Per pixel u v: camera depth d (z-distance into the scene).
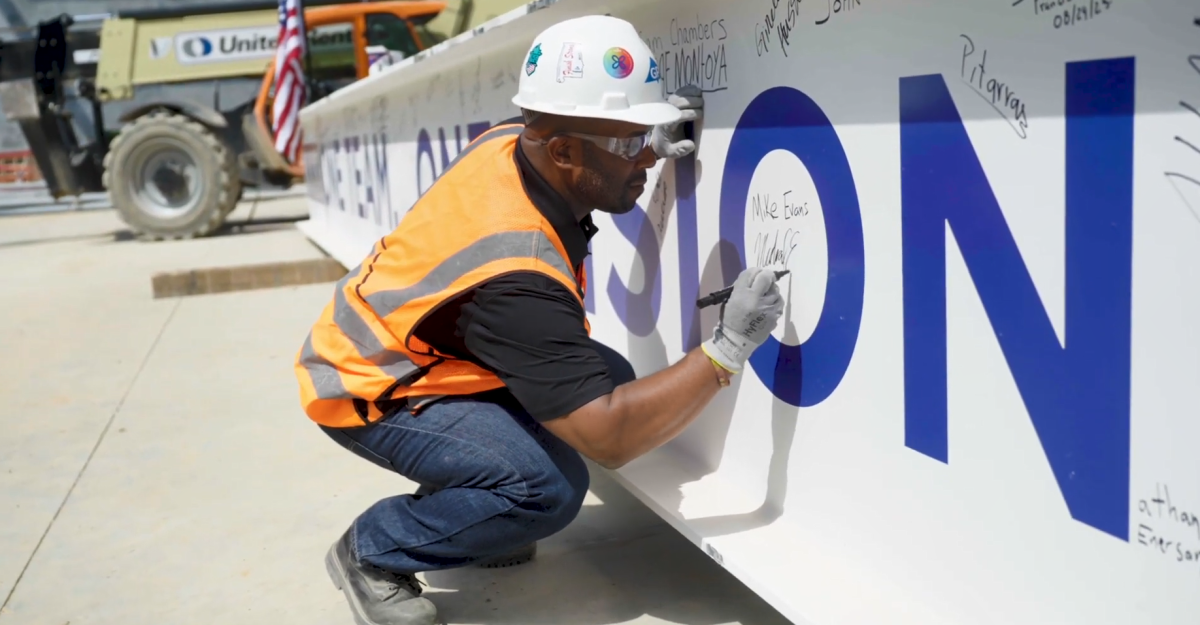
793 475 1.73
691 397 1.57
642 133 1.60
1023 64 1.15
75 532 2.47
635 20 2.17
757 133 1.73
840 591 1.52
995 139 1.21
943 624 1.40
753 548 1.68
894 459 1.46
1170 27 0.98
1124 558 1.11
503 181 1.62
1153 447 1.05
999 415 1.26
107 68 9.68
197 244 8.82
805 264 1.63
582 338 1.55
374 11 9.27
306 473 2.82
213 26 9.71
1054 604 1.21
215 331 4.87
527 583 2.05
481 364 1.74
